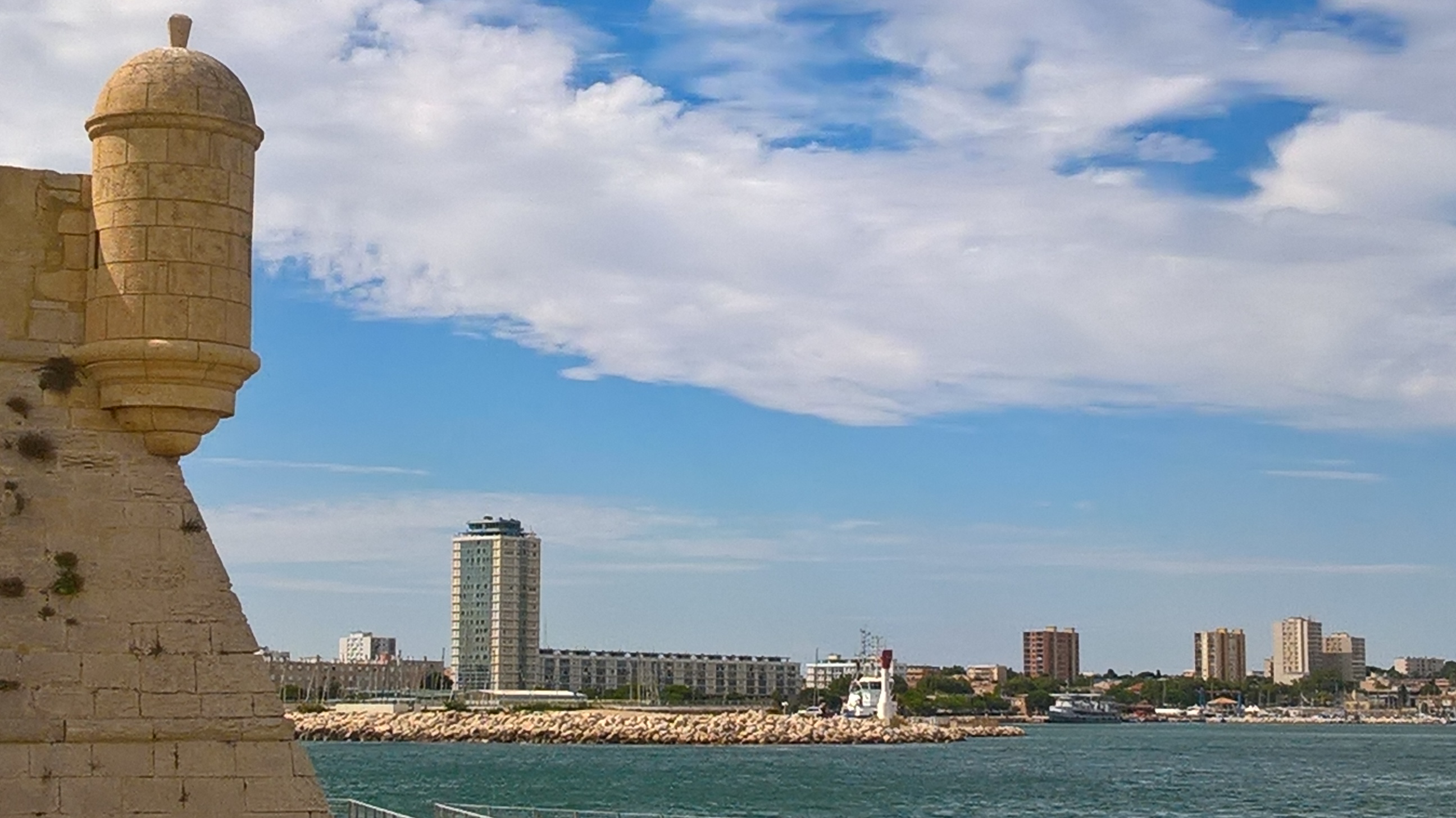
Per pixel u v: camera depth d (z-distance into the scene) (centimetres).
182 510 2062
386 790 13038
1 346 2028
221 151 2072
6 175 2058
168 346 2016
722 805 11794
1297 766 19812
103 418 2059
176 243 2039
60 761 1955
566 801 11938
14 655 1964
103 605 2009
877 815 10981
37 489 2014
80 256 2073
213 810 2000
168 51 2083
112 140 2052
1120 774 17375
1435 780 16438
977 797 13188
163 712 2003
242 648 2050
